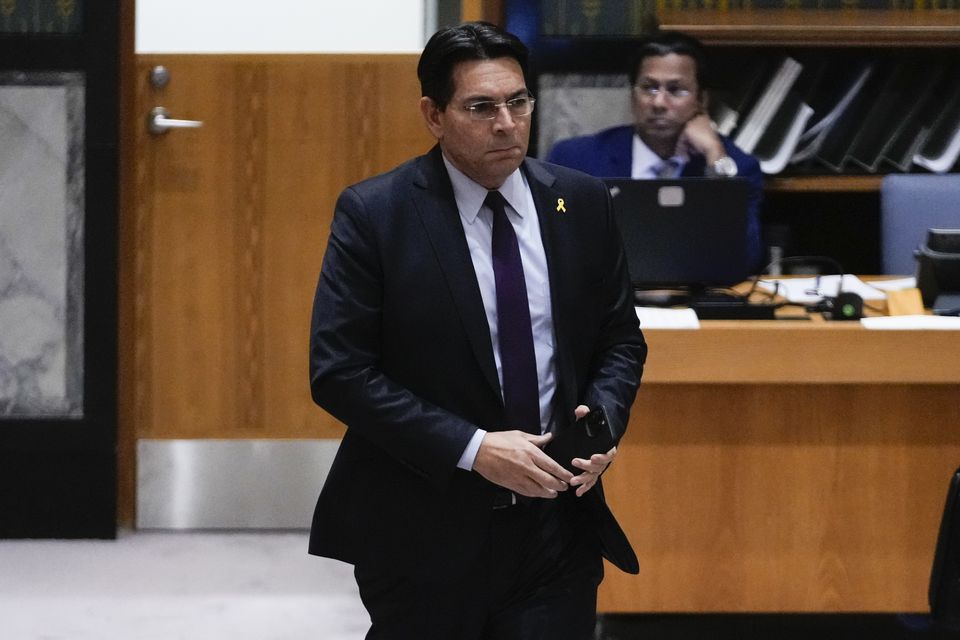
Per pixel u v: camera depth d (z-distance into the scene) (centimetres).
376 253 694
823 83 1591
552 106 1542
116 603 1309
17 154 1466
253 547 1498
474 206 711
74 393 1497
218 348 1534
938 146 1559
